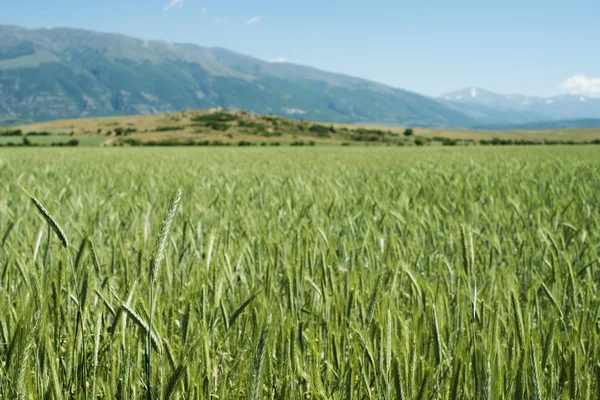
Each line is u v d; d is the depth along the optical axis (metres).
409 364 2.24
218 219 5.67
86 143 115.69
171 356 1.90
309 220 5.66
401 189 9.24
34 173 13.16
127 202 7.02
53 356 2.05
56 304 2.15
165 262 3.38
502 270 3.29
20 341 1.94
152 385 1.93
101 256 4.16
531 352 2.02
